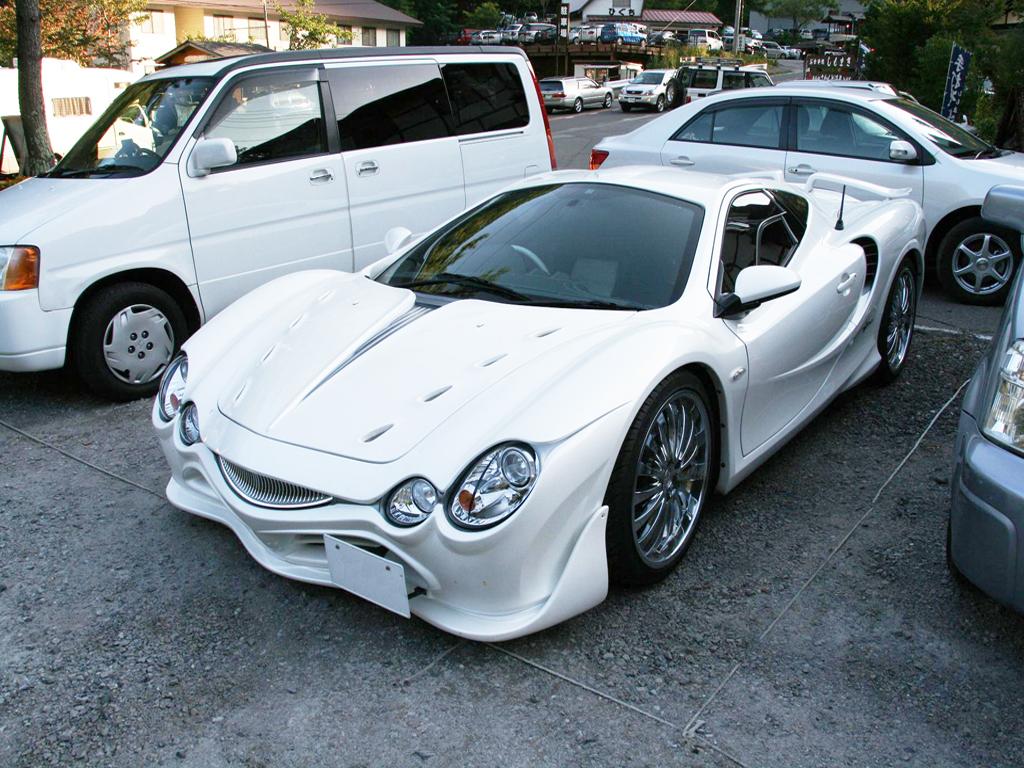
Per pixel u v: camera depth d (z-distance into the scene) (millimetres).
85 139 5375
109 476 3920
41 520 3516
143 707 2449
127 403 4871
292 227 5418
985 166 6203
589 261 3377
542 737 2314
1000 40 14062
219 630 2781
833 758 2242
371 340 3104
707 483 3145
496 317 3115
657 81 34094
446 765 2225
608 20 74750
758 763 2227
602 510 2590
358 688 2508
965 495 2531
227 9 34625
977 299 6402
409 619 2811
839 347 4020
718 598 2918
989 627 2768
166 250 4871
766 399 3430
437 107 6207
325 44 30625
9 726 2387
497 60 6656
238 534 2922
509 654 2637
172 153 4949
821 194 5051
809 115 6809
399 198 5965
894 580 3023
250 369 3107
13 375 5383
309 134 5520
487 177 6504
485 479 2436
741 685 2508
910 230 4715
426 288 3479
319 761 2246
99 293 4676
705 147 7164
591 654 2635
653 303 3162
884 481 3762
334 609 2875
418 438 2557
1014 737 2316
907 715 2395
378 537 2484
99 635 2771
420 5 71500
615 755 2252
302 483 2557
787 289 3225
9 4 20766
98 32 22406
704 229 3416
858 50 27672
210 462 2881
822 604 2889
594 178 3852
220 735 2340
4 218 4562
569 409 2547
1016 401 2479
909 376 5020
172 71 5566
